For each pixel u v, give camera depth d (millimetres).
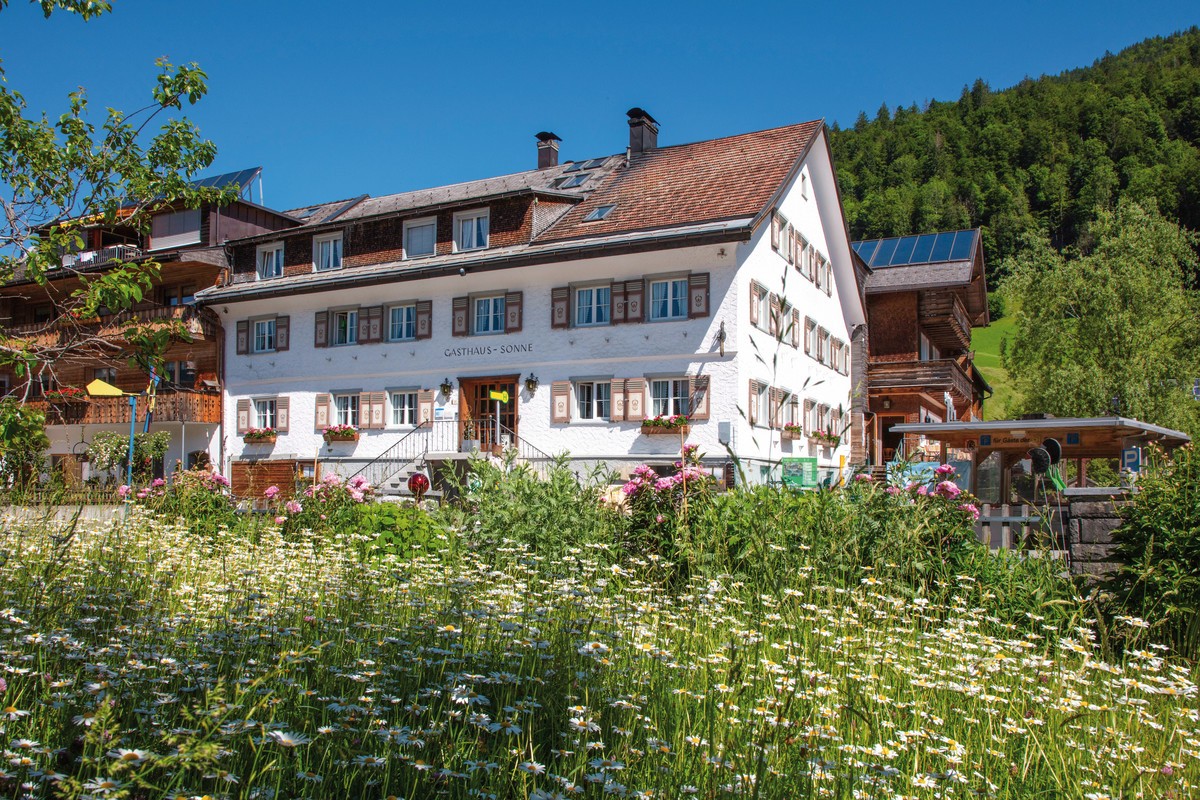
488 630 5633
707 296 23094
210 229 32781
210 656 4820
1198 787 4195
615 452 23906
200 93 8672
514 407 25828
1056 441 15633
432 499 14500
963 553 8352
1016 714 4824
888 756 3840
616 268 24219
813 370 28891
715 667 5230
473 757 3607
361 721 3857
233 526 12961
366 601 6637
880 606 7285
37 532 9055
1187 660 6570
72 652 4543
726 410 22672
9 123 7984
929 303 34375
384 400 27859
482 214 27312
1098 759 4262
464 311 26594
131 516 11703
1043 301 35812
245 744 3545
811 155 28562
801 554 8258
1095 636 7332
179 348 32438
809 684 4727
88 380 33844
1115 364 33688
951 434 17141
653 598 7828
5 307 36438
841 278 32469
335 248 30141
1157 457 8820
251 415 30641
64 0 7551
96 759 2816
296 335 29797
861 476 9500
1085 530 9086
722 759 3584
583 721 3734
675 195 25781
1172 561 7262
